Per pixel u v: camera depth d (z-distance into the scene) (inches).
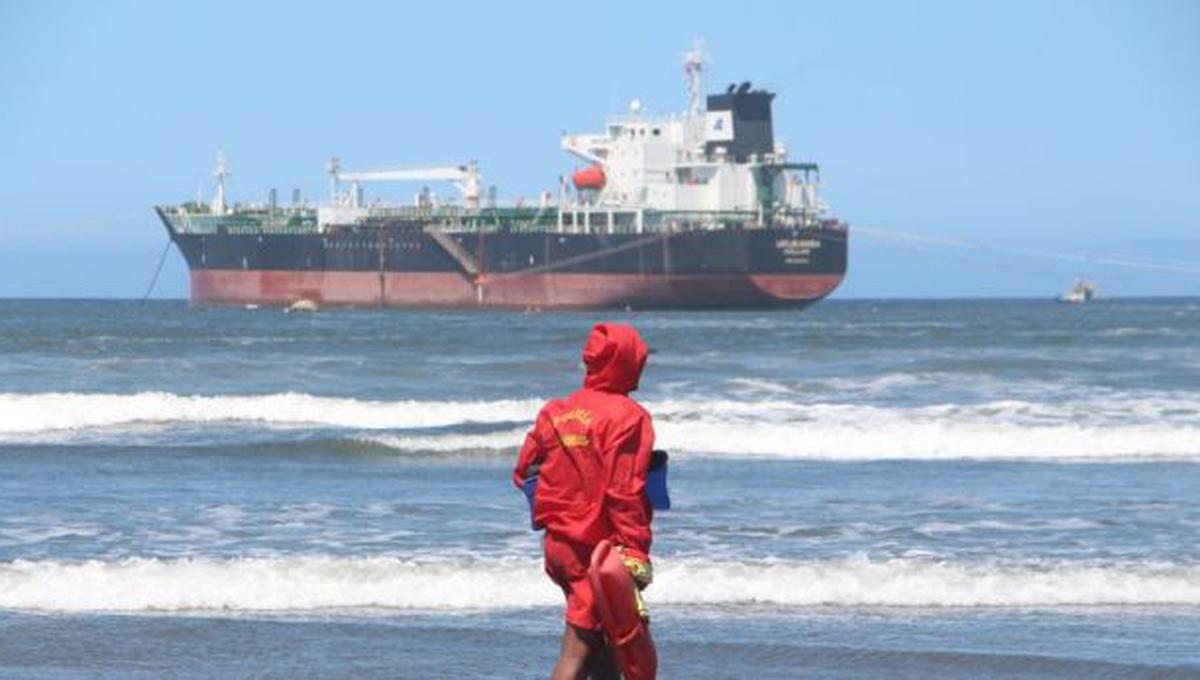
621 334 869.8
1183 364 5487.2
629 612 821.2
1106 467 2701.8
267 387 4539.9
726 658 1185.4
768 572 1509.6
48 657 1168.2
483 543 1766.7
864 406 3882.9
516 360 5615.2
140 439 3120.1
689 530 1882.4
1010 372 5172.2
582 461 853.8
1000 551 1726.1
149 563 1517.0
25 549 1715.1
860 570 1523.1
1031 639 1263.5
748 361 5753.0
